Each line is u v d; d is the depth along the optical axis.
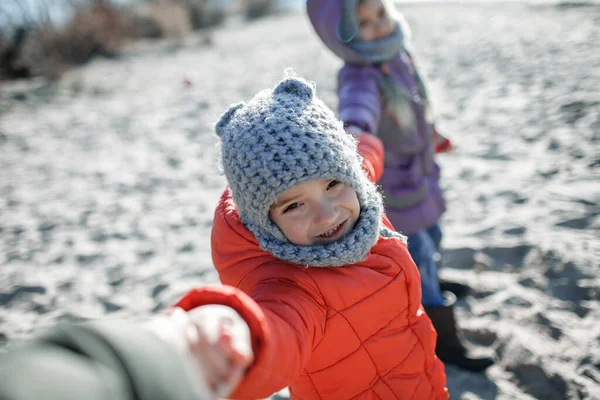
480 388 2.02
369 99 1.85
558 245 2.79
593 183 3.45
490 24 9.94
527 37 8.11
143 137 6.48
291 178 1.07
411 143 2.01
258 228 1.20
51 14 12.75
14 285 3.28
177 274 3.21
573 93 5.13
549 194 3.44
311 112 1.12
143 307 2.93
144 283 3.18
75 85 10.00
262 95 1.19
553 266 2.66
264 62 10.23
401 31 2.00
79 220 4.27
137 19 16.30
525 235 3.01
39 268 3.53
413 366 1.35
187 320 0.72
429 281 2.07
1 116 8.01
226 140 1.16
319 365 1.26
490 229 3.14
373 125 1.81
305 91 1.17
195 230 3.85
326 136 1.11
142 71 11.27
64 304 3.04
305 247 1.14
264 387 0.85
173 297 2.96
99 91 9.53
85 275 3.37
